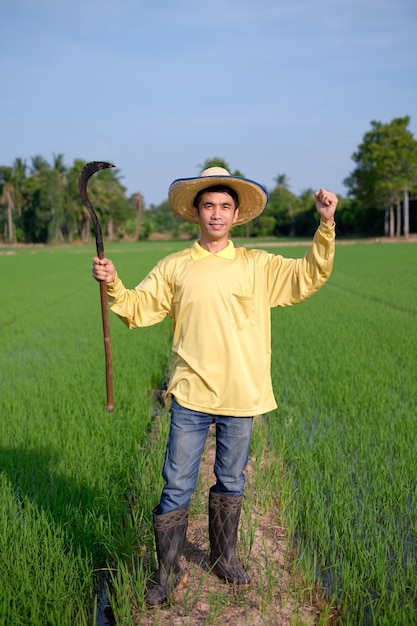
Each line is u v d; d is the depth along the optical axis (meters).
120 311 3.16
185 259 3.22
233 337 3.10
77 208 83.38
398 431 5.71
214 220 3.11
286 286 3.19
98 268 3.04
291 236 90.25
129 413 6.28
